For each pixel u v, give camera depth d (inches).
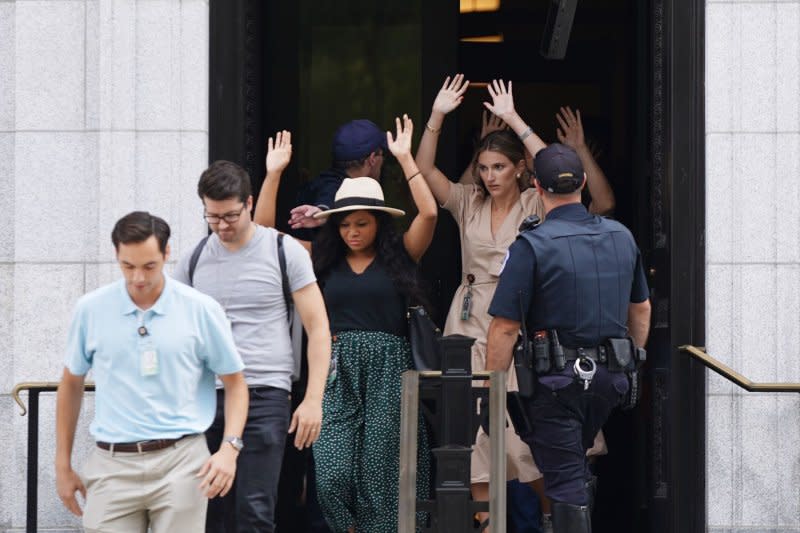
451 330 1120.2
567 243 924.6
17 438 1086.4
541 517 1130.0
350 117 1353.3
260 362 910.4
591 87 1496.1
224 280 911.7
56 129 1088.2
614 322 930.1
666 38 1090.7
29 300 1083.3
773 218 1079.6
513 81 1503.4
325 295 1035.9
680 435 1074.1
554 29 1109.7
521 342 941.8
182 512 780.0
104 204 1074.7
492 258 1109.1
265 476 906.1
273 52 1336.1
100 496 780.6
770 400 1068.5
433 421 921.5
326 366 902.4
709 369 1072.2
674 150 1082.1
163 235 765.3
